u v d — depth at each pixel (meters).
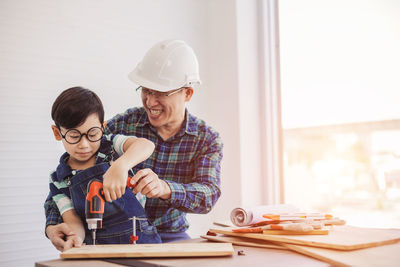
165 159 1.71
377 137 2.32
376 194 2.38
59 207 1.32
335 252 0.99
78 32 2.38
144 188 1.23
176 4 2.74
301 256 1.01
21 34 2.21
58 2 2.32
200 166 1.63
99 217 1.12
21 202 2.19
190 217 2.72
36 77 2.25
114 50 2.50
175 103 1.58
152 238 1.37
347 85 2.42
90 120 1.30
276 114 2.75
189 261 0.95
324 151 2.62
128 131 1.73
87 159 1.36
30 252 2.21
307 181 2.73
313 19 2.57
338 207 2.59
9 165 2.17
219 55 2.79
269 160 2.71
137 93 2.59
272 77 2.74
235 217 1.30
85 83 2.40
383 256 0.95
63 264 0.93
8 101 2.17
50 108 2.29
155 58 1.59
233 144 2.69
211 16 2.85
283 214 1.33
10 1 2.18
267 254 1.03
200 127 1.73
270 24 2.76
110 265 0.92
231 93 2.71
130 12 2.56
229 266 0.91
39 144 2.26
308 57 2.61
